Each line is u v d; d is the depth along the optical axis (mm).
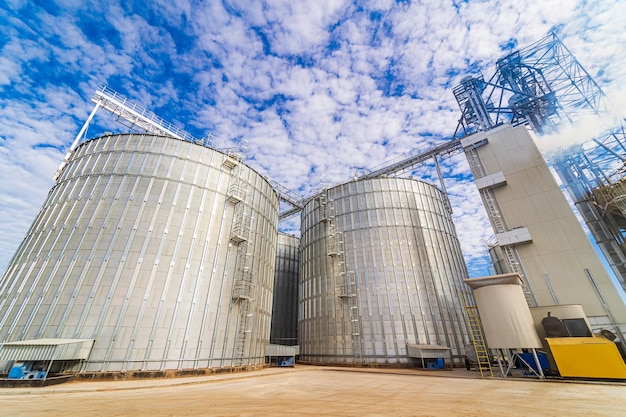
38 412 9367
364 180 41031
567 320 19891
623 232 25703
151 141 26031
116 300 19750
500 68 36094
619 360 16281
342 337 33062
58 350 16000
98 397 12594
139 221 22641
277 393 13945
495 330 20234
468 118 39875
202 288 23188
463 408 10000
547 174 26562
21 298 19375
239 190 28688
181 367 20109
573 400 11328
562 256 23922
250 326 26016
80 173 24781
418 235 36594
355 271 35625
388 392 14133
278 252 53844
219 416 8672
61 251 20938
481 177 29688
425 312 31781
